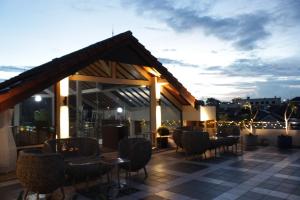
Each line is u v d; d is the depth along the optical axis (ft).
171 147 37.93
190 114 43.21
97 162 19.54
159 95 39.19
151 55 35.55
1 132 24.07
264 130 39.96
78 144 24.76
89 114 44.88
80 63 28.35
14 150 24.81
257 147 37.68
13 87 23.56
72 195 18.38
